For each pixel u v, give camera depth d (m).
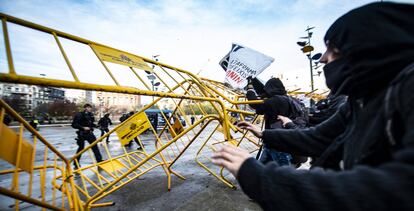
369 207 0.46
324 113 3.84
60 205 3.28
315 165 1.04
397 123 0.57
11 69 1.19
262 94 3.61
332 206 0.51
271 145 1.51
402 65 0.62
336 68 0.86
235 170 0.74
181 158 6.60
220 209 3.04
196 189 3.82
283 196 0.59
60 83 1.25
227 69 4.42
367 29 0.68
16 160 1.90
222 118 3.02
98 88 1.43
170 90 2.85
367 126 0.71
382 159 0.63
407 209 0.42
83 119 6.02
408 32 0.62
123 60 2.26
